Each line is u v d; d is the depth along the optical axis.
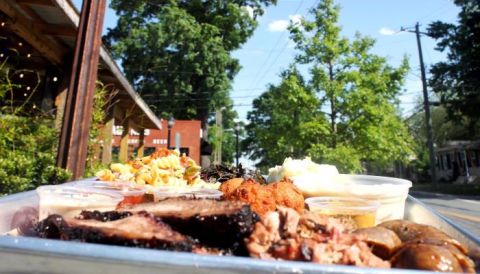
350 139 18.59
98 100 6.48
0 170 3.84
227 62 29.88
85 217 1.18
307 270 0.79
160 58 28.75
